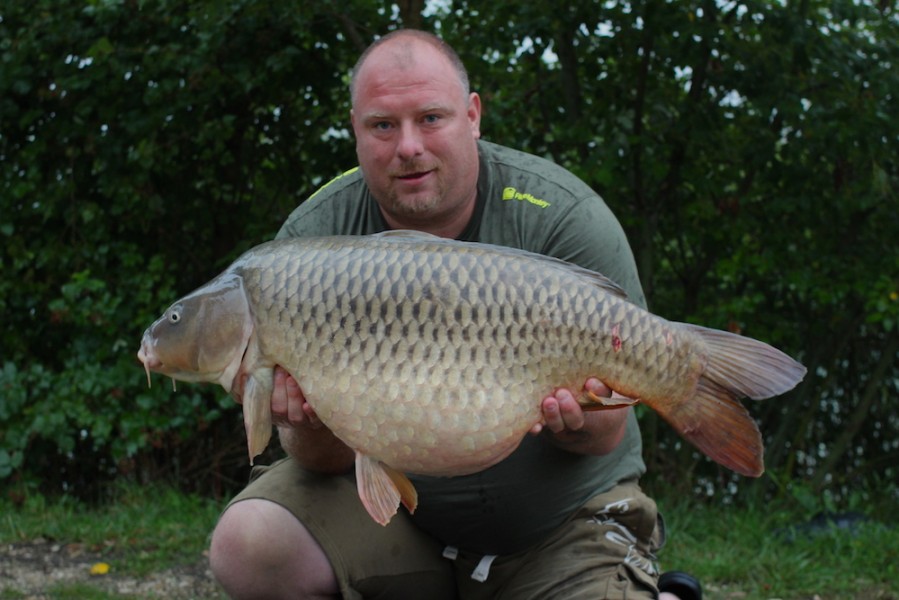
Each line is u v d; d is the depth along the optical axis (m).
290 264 1.71
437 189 1.98
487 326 1.64
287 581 2.01
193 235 5.13
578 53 4.68
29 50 4.73
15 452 4.53
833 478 5.06
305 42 4.86
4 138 4.91
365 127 1.98
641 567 2.10
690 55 4.36
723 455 1.73
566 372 1.67
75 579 3.40
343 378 1.66
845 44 4.56
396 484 1.71
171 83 4.62
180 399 4.56
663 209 4.91
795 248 4.72
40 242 4.91
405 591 2.12
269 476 2.10
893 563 3.67
